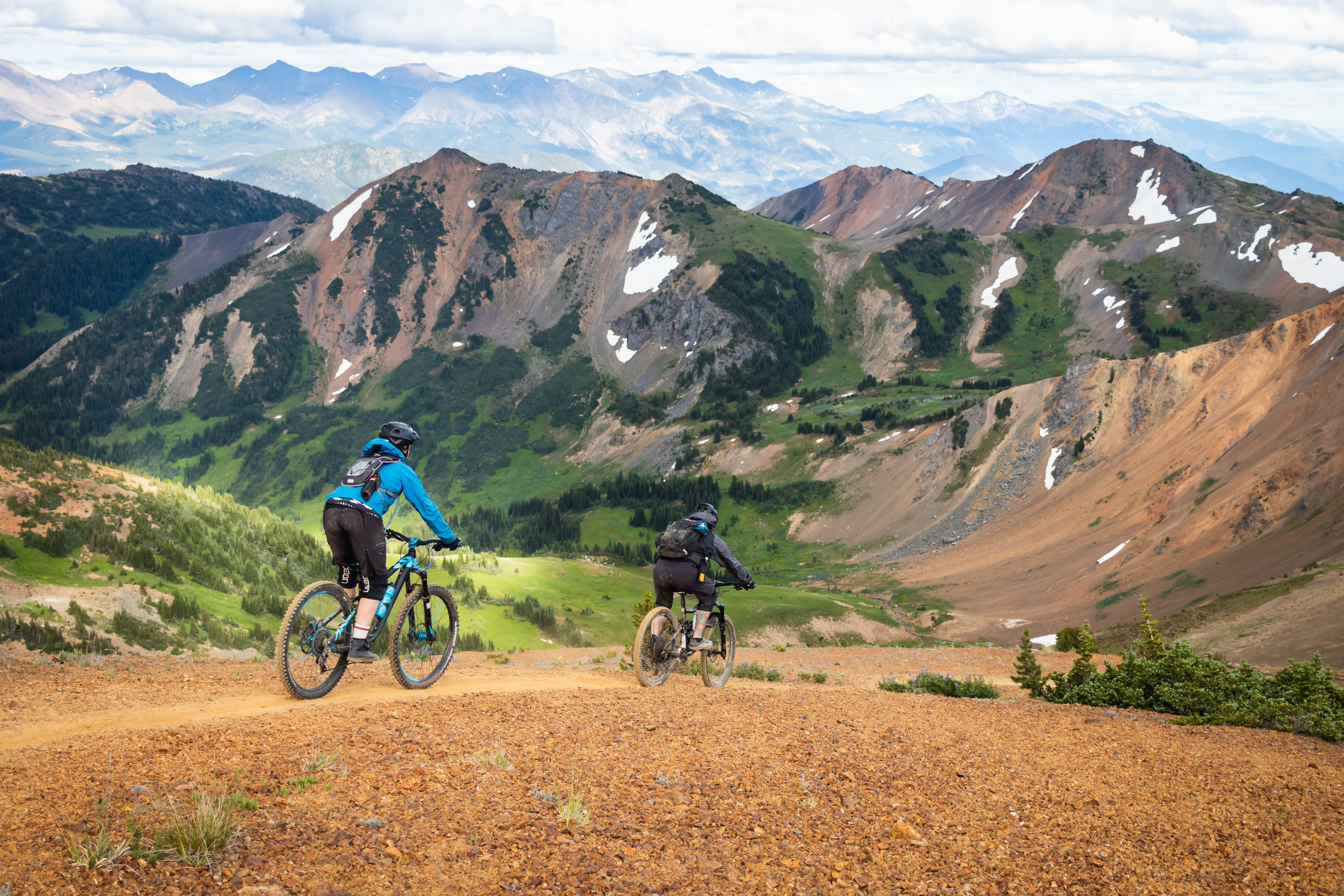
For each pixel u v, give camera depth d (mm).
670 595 11531
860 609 108312
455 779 5574
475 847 4500
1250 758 9109
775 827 5414
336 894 3760
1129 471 130875
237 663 13688
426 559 9570
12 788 4656
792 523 176750
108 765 5191
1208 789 7449
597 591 110500
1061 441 151000
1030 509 141250
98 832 3963
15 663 11164
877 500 171500
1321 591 52406
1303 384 112438
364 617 8742
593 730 7461
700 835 5125
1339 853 5898
